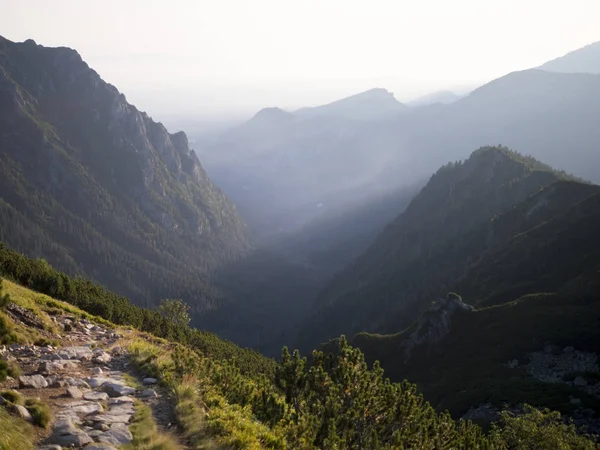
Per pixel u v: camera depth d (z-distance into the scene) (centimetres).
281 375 1972
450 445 1984
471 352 10400
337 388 1848
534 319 10412
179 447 1270
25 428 1132
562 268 13362
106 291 5912
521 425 3731
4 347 1889
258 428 1524
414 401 1897
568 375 8269
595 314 9775
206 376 1889
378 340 13038
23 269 4244
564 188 18575
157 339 3108
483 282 15100
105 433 1254
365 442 1673
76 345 2253
